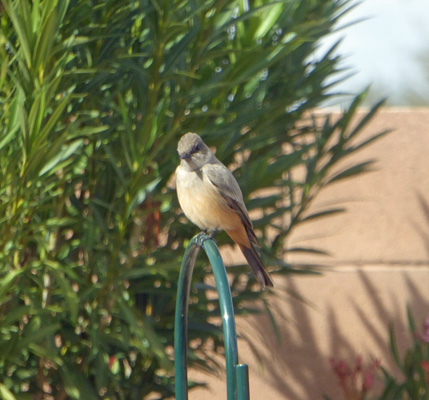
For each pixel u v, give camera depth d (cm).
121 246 1007
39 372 1052
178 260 1052
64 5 855
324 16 1136
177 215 1107
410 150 1497
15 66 911
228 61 1115
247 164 1107
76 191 1104
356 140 1496
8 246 962
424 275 1475
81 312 1062
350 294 1477
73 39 877
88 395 972
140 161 920
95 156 995
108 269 970
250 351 1469
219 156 1056
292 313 1477
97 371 951
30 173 852
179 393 661
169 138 930
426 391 1255
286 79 1135
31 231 987
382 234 1488
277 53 991
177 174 864
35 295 969
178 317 669
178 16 984
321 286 1480
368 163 1174
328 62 1132
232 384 570
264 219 1108
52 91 831
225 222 848
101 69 989
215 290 1106
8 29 937
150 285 1060
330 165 1166
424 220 1486
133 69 974
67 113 988
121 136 956
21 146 877
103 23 998
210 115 1042
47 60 828
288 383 1462
